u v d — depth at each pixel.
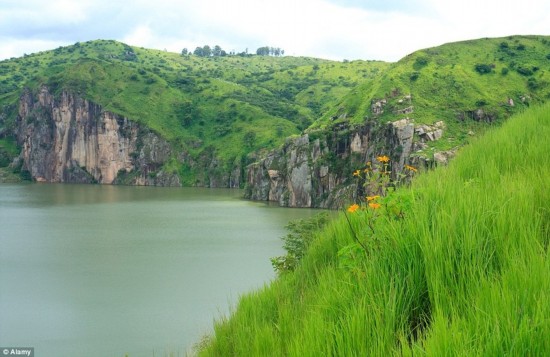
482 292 5.12
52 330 44.62
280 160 182.00
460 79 175.25
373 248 7.34
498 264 5.91
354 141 159.88
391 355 5.02
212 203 171.38
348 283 6.63
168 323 45.72
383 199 8.03
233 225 111.50
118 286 59.56
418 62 192.88
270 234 97.69
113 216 130.50
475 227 6.30
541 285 4.88
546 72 177.62
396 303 5.86
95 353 38.91
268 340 7.18
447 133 147.12
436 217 6.76
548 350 4.22
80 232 102.56
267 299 9.84
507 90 169.75
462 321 4.81
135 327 45.06
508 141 11.18
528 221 6.38
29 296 55.97
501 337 4.44
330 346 5.48
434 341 4.60
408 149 141.25
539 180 7.99
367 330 5.46
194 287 58.31
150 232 101.81
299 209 151.38
